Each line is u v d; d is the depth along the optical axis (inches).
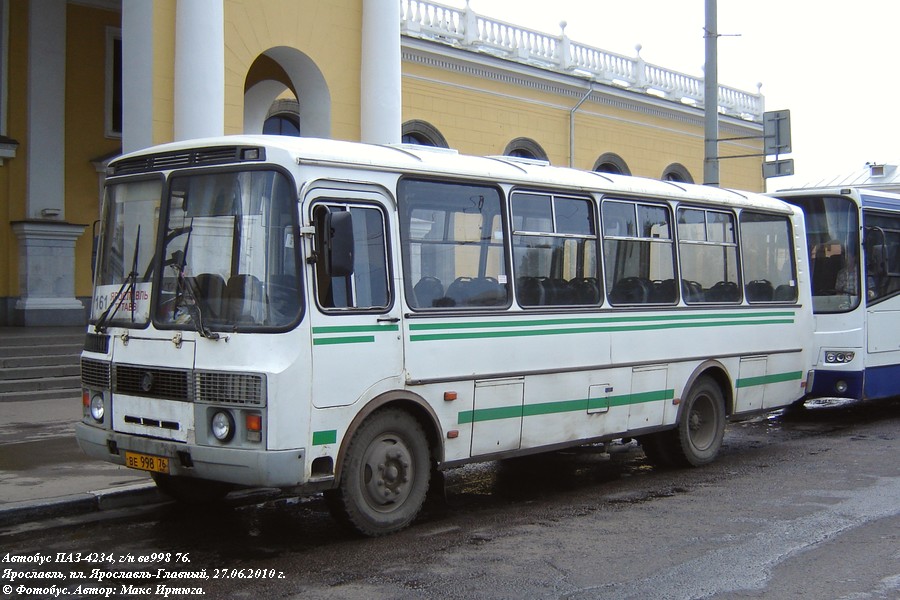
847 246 533.3
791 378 470.9
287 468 261.9
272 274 270.4
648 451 421.7
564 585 247.9
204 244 281.9
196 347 274.1
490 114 901.2
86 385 307.9
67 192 738.8
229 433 265.9
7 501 312.8
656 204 402.6
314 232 274.7
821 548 282.8
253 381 262.7
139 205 301.0
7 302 711.1
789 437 510.3
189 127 548.4
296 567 264.1
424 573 258.2
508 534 302.2
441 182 315.9
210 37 552.4
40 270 716.7
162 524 313.0
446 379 309.6
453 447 314.7
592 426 366.3
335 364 276.4
